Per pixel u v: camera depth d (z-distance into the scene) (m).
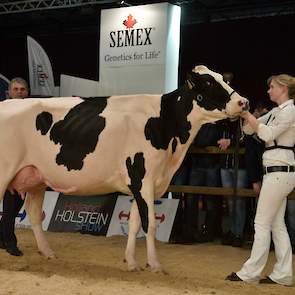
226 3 13.34
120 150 5.23
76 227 8.16
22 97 6.50
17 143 5.39
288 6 12.62
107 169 5.27
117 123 5.23
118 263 5.96
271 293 4.71
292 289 4.91
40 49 11.02
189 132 5.21
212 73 5.08
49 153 5.41
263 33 12.15
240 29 12.48
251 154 6.57
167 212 7.70
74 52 15.26
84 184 5.37
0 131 5.36
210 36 12.94
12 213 6.16
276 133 4.85
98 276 5.11
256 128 4.91
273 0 12.73
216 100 5.02
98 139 5.25
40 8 12.51
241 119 5.70
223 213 8.14
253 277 5.04
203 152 7.30
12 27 16.61
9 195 6.14
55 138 5.39
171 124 5.21
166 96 5.28
